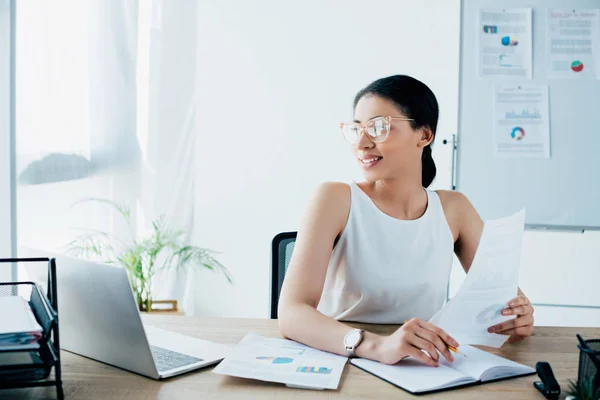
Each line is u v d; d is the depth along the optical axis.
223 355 1.14
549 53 3.01
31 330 0.89
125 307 0.98
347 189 1.50
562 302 3.23
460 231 1.59
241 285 3.45
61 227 2.27
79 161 2.37
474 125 3.04
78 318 1.09
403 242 1.49
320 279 1.35
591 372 0.94
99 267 0.98
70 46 2.30
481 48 3.03
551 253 3.21
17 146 2.03
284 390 0.99
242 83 3.39
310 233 1.39
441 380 1.01
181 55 3.08
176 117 3.06
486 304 1.19
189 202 3.21
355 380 1.04
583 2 3.00
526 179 3.03
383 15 3.32
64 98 2.27
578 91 3.00
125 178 2.66
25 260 1.06
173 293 3.10
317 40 3.36
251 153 3.41
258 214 3.43
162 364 1.08
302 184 3.40
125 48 2.63
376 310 1.50
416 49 3.32
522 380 1.05
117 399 0.94
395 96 1.39
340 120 3.37
